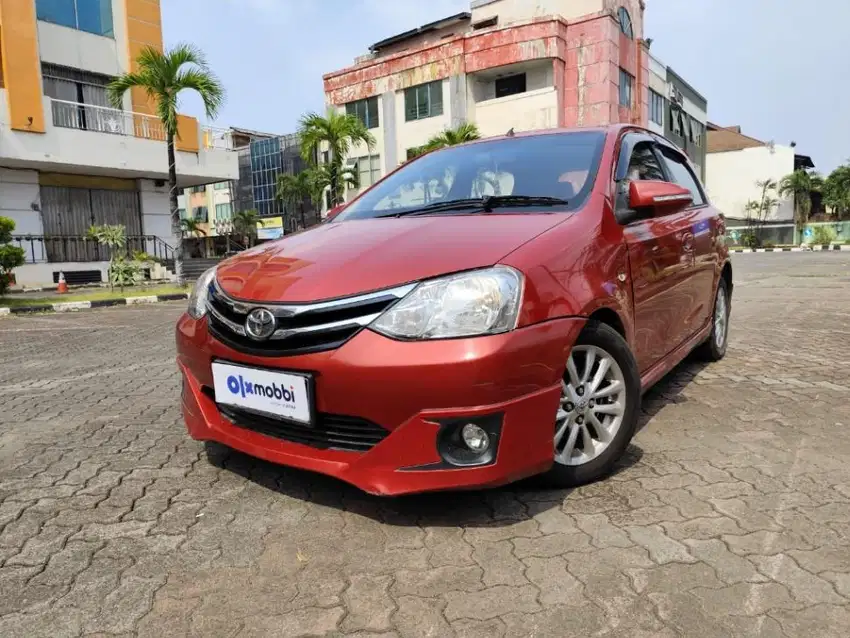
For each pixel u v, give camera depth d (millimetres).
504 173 3143
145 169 18609
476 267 2143
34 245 17703
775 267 17484
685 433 3086
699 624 1654
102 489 2590
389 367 2018
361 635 1634
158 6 20172
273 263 2496
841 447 2881
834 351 5043
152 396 4227
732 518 2207
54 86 17922
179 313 10242
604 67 26141
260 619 1710
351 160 31938
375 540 2109
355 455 2170
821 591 1786
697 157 40781
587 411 2445
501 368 2018
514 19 30172
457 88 28094
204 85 14188
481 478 2055
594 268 2459
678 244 3344
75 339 7320
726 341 4832
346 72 31641
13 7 15820
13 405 4066
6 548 2121
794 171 44125
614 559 1958
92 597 1830
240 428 2467
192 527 2234
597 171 2936
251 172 52000
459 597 1788
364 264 2258
